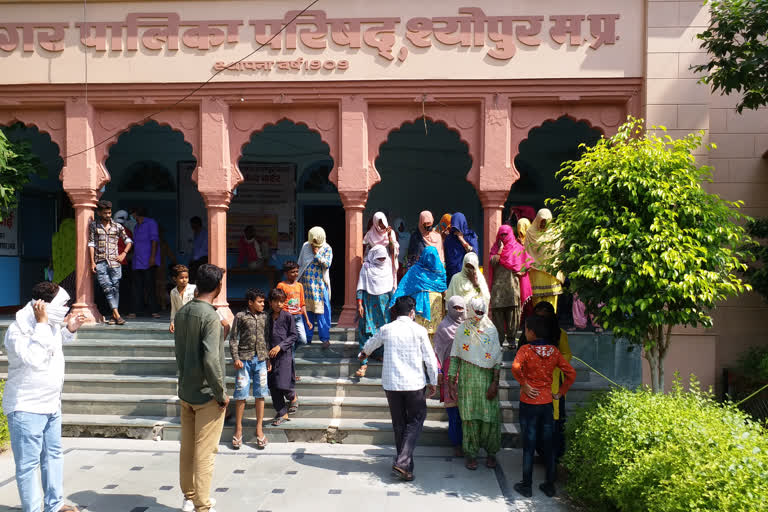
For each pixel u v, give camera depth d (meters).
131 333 7.48
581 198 5.12
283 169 11.70
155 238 8.96
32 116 7.90
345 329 7.36
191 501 4.22
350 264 7.62
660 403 4.43
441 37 7.41
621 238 4.66
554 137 11.34
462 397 5.16
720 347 7.23
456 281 6.11
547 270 5.41
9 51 7.72
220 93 7.62
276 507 4.35
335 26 7.52
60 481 4.13
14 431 3.89
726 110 7.41
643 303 4.59
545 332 4.84
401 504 4.43
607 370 6.86
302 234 11.75
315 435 5.96
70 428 6.11
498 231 6.84
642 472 3.66
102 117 7.86
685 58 7.03
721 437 3.58
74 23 7.67
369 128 7.67
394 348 5.00
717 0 6.52
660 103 7.05
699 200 4.84
